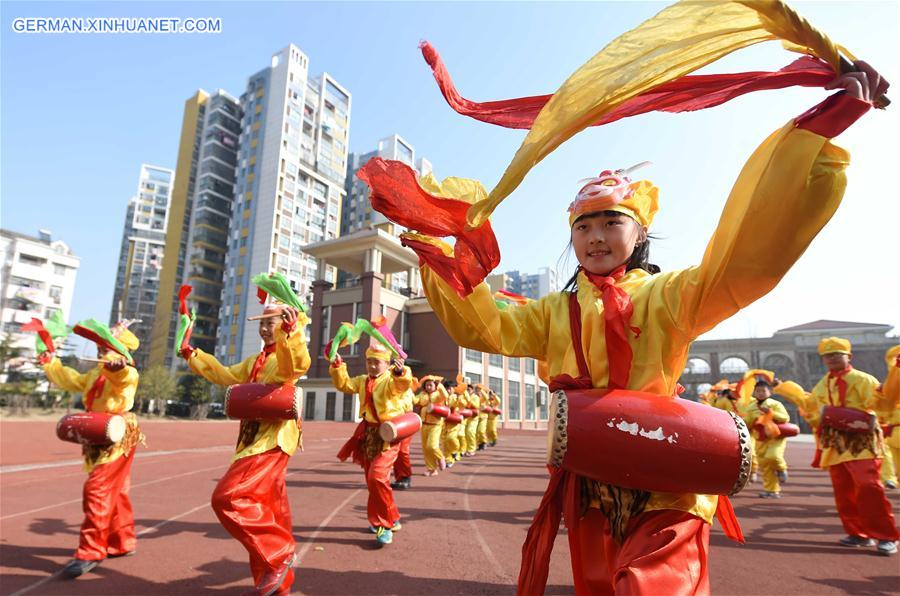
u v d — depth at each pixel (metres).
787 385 6.73
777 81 1.60
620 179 2.10
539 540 1.92
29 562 4.62
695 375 50.75
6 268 53.44
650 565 1.56
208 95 70.94
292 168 61.12
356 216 80.69
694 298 1.68
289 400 3.85
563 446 1.69
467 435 16.09
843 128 1.35
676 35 1.39
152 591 3.96
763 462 8.99
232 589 4.01
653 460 1.59
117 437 4.61
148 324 49.81
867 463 5.43
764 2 1.33
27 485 8.77
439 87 1.80
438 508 7.36
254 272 57.34
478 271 1.93
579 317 2.02
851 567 4.77
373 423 5.69
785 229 1.39
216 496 3.50
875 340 46.28
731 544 5.61
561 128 1.33
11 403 30.70
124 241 84.62
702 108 1.79
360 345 31.66
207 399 38.50
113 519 4.76
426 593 4.00
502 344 2.09
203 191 62.34
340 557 4.90
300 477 10.26
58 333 5.42
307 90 64.69
